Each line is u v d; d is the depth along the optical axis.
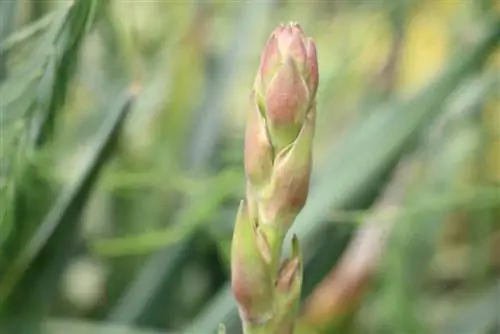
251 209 0.54
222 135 1.08
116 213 1.03
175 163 1.01
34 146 0.65
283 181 0.54
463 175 1.14
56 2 0.75
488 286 1.03
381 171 0.84
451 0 1.12
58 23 0.62
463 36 1.02
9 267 0.71
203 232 0.97
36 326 0.74
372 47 1.15
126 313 0.90
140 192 1.00
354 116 1.14
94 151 0.67
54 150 0.76
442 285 1.17
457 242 1.24
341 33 1.19
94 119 0.90
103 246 0.86
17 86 0.63
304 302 0.90
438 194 0.96
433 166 1.05
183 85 1.04
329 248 0.84
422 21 1.19
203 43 1.07
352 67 1.15
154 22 0.98
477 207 0.93
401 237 0.99
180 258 0.91
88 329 0.78
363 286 0.92
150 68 0.98
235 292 0.54
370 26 1.11
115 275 1.03
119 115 0.67
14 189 0.67
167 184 0.92
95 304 1.02
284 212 0.54
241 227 0.54
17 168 0.66
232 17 1.13
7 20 0.68
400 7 1.09
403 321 0.99
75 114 0.93
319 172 0.95
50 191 0.76
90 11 0.62
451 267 1.16
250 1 1.06
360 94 1.17
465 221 1.18
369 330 1.03
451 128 1.03
